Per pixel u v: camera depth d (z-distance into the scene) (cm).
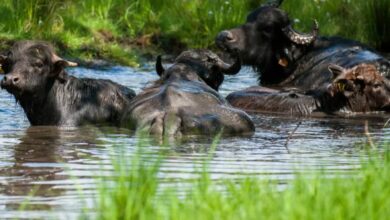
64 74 3662
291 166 2684
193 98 3409
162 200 1955
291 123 3781
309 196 1819
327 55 4684
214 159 2784
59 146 3050
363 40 6353
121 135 3306
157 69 3850
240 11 6381
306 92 4322
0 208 2080
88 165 2667
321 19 6488
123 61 5616
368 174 2061
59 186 2345
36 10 5709
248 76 5334
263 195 1864
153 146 3020
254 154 2912
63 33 5691
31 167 2638
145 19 6334
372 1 6381
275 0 4931
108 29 6066
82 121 3638
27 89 3478
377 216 1722
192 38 6241
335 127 3684
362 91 4153
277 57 4797
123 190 1817
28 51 3500
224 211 1733
